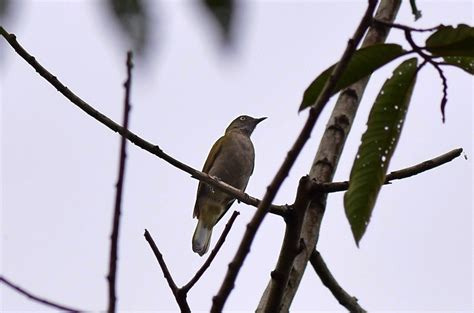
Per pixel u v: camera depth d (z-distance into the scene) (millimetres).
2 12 1804
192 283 5105
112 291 3604
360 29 3826
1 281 4141
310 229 7129
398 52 4254
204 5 1692
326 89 3877
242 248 4020
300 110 4688
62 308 4148
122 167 3664
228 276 4027
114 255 3660
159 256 5164
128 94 3316
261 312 6500
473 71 4371
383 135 4789
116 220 3686
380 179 4844
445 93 4684
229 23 1695
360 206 4902
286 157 3953
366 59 4332
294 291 6762
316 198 7262
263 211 4000
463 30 3959
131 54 1745
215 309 4012
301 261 6926
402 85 4621
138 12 1715
